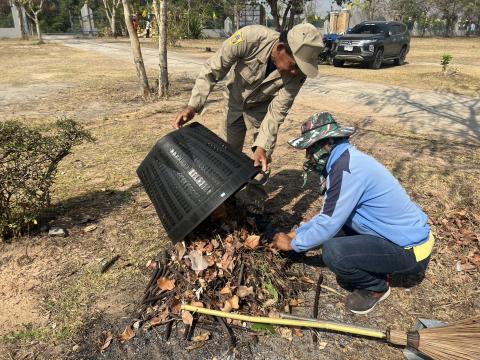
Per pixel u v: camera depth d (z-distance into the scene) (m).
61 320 2.79
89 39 39.50
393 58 16.44
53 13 56.47
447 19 42.66
